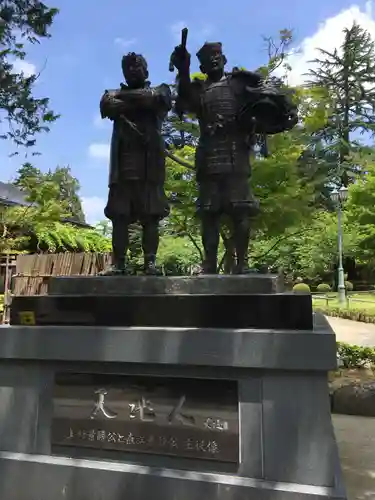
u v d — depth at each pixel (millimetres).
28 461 3303
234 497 2893
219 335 3066
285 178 8250
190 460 3068
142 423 3186
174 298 3279
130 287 3475
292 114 4008
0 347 3484
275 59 8703
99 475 3145
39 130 9984
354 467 4250
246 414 3016
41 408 3408
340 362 8289
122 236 4031
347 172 28500
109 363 3303
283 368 2939
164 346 3152
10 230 13953
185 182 8406
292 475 2891
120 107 3938
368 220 16672
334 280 30500
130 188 3998
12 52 9312
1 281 15156
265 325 3098
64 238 18125
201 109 4117
